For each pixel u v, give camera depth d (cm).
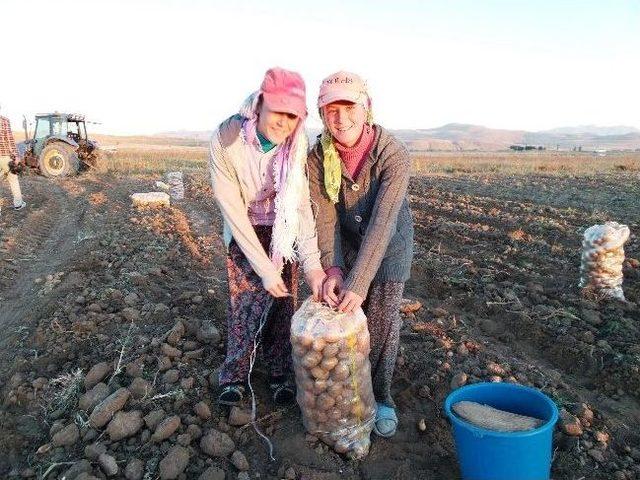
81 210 1130
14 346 438
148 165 2495
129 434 322
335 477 306
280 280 323
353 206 328
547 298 559
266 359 365
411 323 482
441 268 657
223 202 313
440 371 400
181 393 351
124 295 514
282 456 318
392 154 311
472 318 530
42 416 349
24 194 1359
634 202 1188
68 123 2048
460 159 3650
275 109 273
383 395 342
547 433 274
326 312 309
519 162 3038
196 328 431
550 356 462
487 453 273
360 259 305
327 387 306
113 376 365
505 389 311
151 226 891
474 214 1009
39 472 305
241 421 337
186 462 306
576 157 4234
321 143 317
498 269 673
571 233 826
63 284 560
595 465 324
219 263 716
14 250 778
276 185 305
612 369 425
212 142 307
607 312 518
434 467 319
